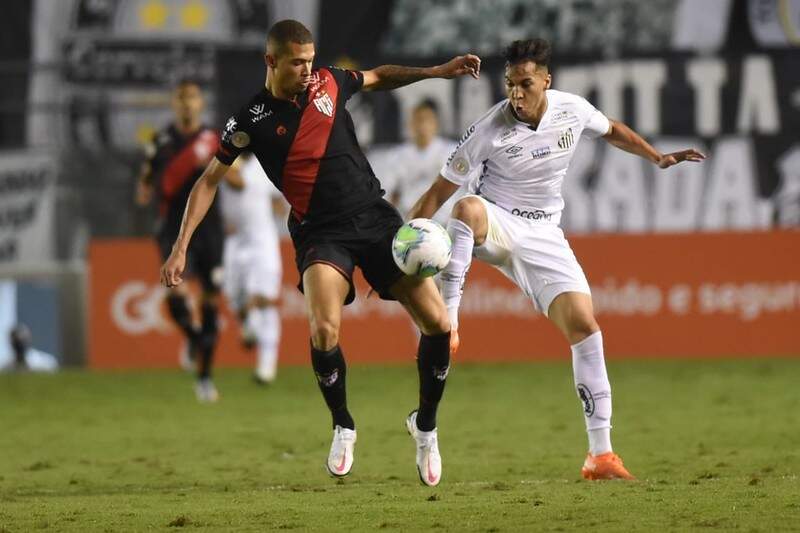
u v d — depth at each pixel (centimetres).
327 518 2206
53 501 2583
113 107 6400
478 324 5931
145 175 4669
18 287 6219
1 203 6331
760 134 6247
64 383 5556
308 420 4238
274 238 5262
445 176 2761
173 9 6425
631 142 2838
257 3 6419
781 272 5844
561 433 3806
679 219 6216
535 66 2641
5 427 4250
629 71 6319
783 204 6222
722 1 6331
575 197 6212
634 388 5006
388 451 3450
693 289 5866
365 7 6425
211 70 6425
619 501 2312
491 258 2809
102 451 3612
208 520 2216
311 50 2384
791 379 5144
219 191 5194
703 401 4562
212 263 4794
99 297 6019
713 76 6275
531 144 2730
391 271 2448
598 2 6359
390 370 5716
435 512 2241
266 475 3045
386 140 6225
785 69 6256
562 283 2769
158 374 5825
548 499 2367
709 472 2884
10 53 6469
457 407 4519
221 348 6006
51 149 6319
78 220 6319
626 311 5897
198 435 3919
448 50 6425
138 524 2192
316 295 2402
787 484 2525
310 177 2430
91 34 6425
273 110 2420
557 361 5891
